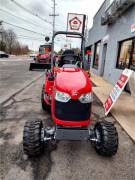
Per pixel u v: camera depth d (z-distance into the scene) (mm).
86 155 2861
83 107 2561
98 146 2750
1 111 4633
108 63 9617
